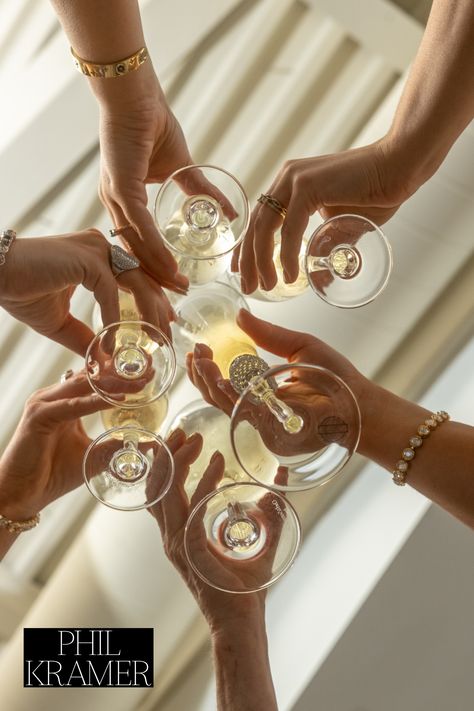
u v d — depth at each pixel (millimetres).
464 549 1044
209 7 1194
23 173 1226
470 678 1063
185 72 1323
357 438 715
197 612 1157
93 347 750
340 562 1119
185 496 786
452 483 754
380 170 837
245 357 750
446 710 1065
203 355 776
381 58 1297
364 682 1053
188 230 783
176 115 1357
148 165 909
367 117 1394
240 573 737
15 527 894
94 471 761
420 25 1270
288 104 1352
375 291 802
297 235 841
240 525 735
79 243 787
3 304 797
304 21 1307
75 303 1159
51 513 1371
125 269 796
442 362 1260
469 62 776
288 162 852
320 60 1324
